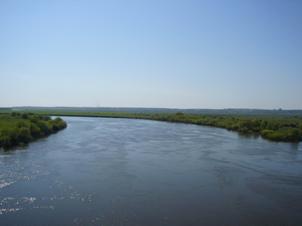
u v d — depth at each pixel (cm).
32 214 1550
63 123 6216
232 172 2436
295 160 2938
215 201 1773
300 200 1808
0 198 1767
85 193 1872
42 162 2669
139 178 2227
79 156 2992
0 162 2642
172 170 2478
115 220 1497
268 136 4759
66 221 1478
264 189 2006
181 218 1531
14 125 4125
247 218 1545
